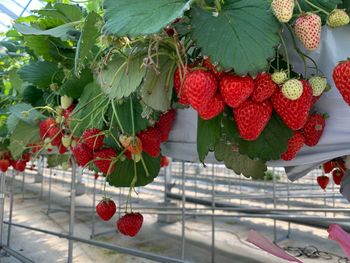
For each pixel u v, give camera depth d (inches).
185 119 47.6
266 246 29.7
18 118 57.5
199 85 22.8
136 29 21.3
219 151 41.4
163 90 30.5
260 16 22.8
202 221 234.2
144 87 30.2
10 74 64.4
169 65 29.7
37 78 49.5
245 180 364.5
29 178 489.7
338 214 239.8
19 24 39.6
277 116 31.7
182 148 51.0
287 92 24.1
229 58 21.6
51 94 51.4
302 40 23.9
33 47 45.9
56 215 247.8
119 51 28.8
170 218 226.7
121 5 22.8
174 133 49.3
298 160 41.2
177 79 28.9
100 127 40.0
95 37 27.8
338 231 27.8
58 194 347.6
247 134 27.0
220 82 24.0
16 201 299.4
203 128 30.2
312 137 34.9
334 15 23.9
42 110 57.6
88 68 39.7
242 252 169.2
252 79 23.7
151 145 40.9
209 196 303.1
